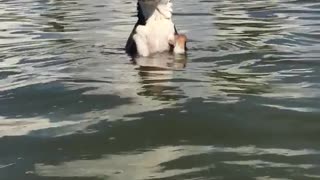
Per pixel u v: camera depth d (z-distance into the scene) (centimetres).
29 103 482
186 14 1120
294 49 710
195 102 464
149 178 314
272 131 389
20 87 540
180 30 902
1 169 336
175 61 653
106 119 425
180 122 412
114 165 335
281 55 670
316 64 612
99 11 1209
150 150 359
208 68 609
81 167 334
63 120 429
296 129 393
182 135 386
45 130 406
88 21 1042
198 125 404
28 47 775
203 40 797
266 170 321
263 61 638
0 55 721
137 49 698
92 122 420
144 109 448
